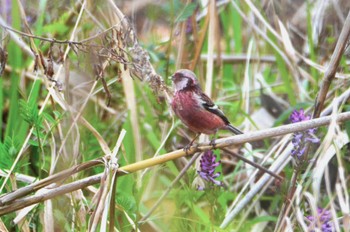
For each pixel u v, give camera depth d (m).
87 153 10.32
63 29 11.81
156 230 9.73
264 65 14.41
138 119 11.54
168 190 9.60
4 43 9.02
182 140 12.00
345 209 8.38
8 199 8.18
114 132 11.75
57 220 9.27
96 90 10.55
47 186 8.83
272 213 10.77
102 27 10.52
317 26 13.15
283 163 9.99
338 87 10.88
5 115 12.26
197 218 9.55
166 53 12.31
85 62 10.13
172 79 9.42
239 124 12.42
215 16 12.80
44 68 9.10
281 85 13.21
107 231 9.14
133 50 9.12
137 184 10.01
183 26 11.69
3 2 11.99
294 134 9.00
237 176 11.83
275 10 13.37
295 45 13.64
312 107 11.44
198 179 10.56
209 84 11.50
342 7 12.96
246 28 15.03
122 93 12.17
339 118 8.49
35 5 12.12
